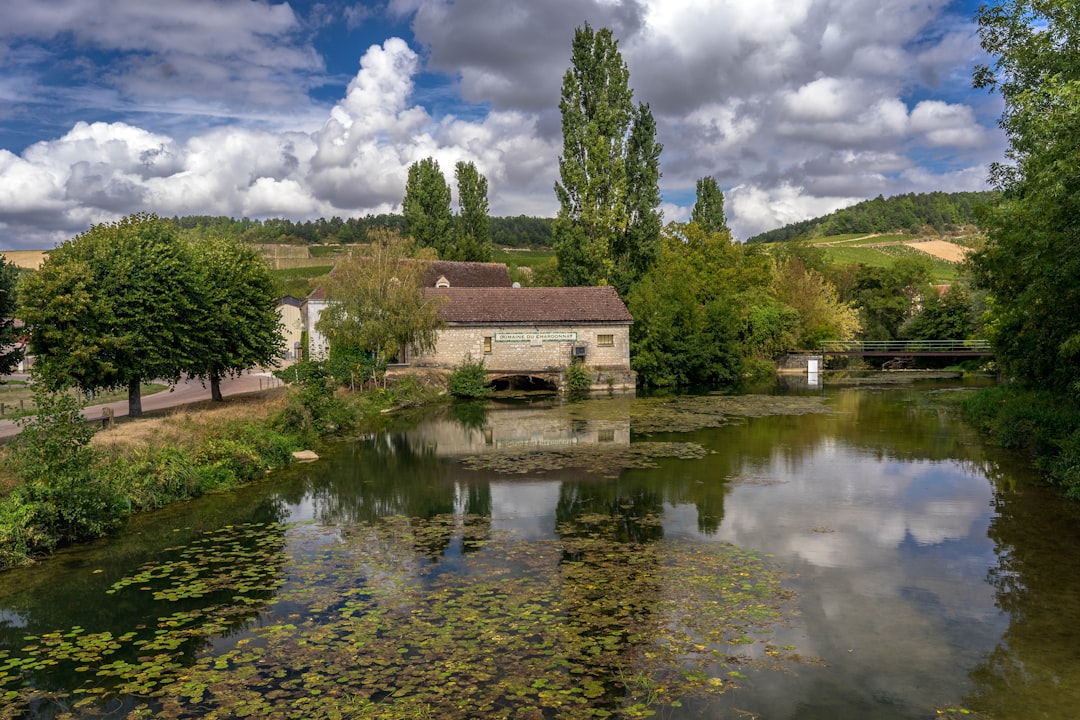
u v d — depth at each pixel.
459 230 72.81
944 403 33.53
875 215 181.62
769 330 55.72
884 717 6.56
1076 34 14.81
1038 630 8.44
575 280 50.97
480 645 8.02
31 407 28.03
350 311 36.06
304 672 7.45
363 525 13.48
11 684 7.46
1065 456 16.58
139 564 11.36
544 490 16.19
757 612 8.95
